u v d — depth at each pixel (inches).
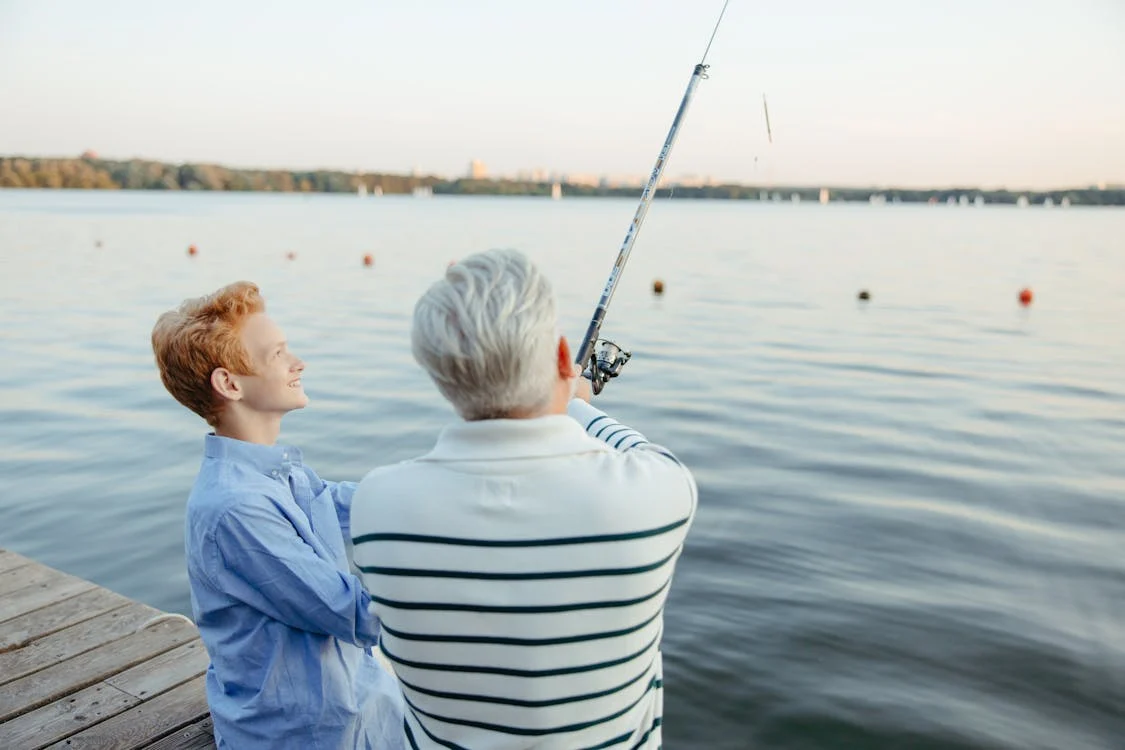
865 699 128.7
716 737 120.7
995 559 180.2
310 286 737.6
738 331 514.6
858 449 263.3
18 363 388.2
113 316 532.4
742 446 266.4
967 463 249.4
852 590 164.7
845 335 500.7
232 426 67.1
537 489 43.4
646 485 44.1
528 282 44.7
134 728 90.3
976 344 470.9
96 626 111.9
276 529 62.6
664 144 71.2
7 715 92.4
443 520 43.6
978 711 126.2
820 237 1648.6
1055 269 963.3
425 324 44.5
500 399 44.4
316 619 62.6
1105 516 205.6
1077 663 138.6
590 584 43.3
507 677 44.4
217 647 65.7
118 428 280.5
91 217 1964.8
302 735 65.3
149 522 201.3
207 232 1503.4
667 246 1326.3
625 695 46.0
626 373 385.7
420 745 49.5
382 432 282.2
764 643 145.0
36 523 201.2
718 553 181.9
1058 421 300.4
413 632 44.8
